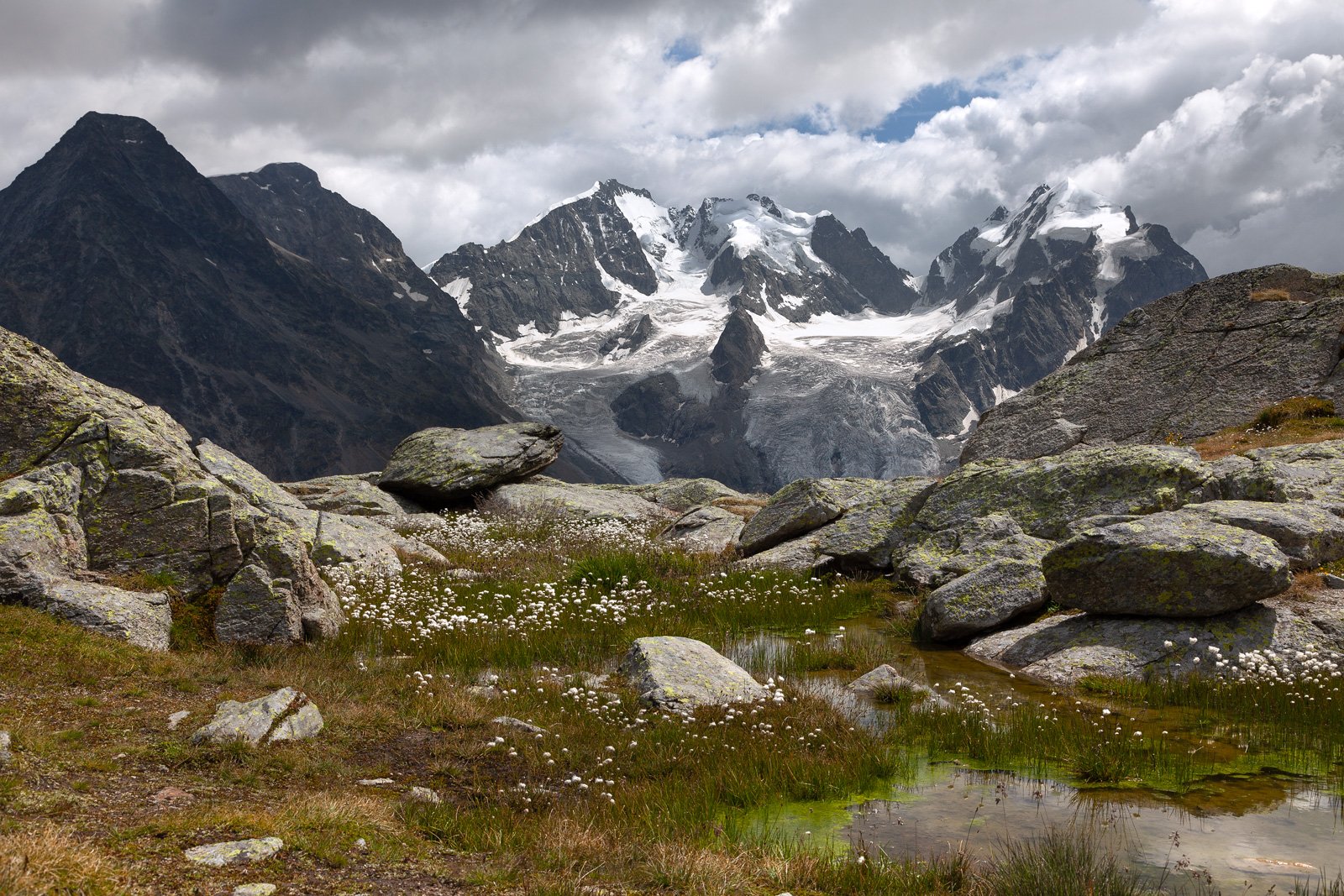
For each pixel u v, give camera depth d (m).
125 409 17.75
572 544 29.45
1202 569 14.41
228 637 14.54
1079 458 20.94
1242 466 19.28
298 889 6.07
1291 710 12.09
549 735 11.30
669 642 14.34
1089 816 8.78
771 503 27.53
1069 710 12.75
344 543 22.33
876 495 25.02
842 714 12.49
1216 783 9.77
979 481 22.30
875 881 6.97
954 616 17.17
